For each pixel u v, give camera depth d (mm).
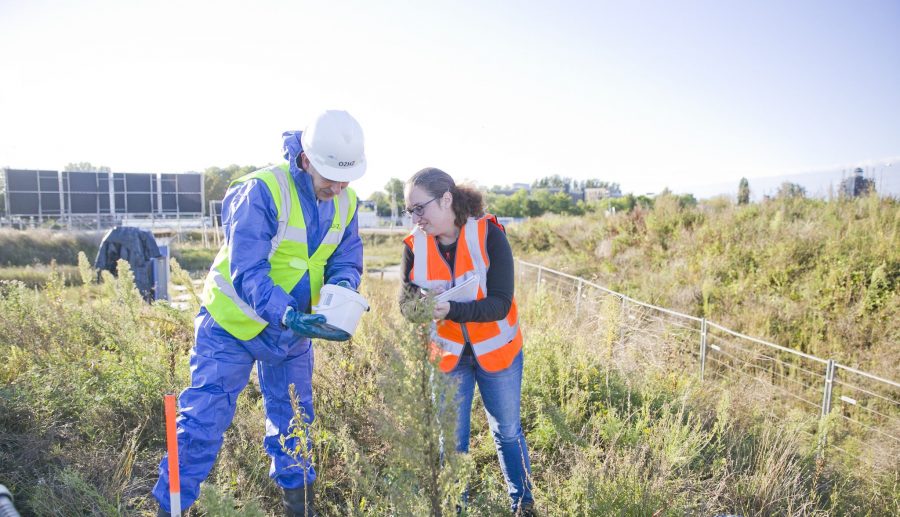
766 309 8414
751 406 4914
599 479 2875
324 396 3678
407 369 2088
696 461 3621
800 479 3619
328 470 3102
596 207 20906
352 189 2977
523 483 2857
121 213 43438
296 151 2598
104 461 3021
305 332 2383
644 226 14078
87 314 5035
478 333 2734
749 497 3193
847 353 7184
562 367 4426
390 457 2135
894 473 4039
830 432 4871
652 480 2928
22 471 2904
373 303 5465
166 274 9633
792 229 10820
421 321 2021
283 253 2637
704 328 6223
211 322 2641
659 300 9523
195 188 45594
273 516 2779
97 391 3695
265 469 3102
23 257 20938
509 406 2838
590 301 8336
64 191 41750
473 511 2686
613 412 3895
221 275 2596
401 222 65688
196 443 2492
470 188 2695
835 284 8555
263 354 2646
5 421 3303
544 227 18188
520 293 9797
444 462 2117
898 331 7238
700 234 12188
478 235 2682
